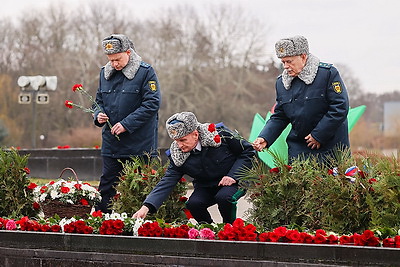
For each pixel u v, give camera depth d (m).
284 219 7.54
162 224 7.39
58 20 63.56
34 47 63.31
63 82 61.56
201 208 8.39
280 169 7.66
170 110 60.19
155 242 6.83
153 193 8.09
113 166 9.61
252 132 12.94
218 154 8.21
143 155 9.55
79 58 62.28
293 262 6.25
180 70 60.47
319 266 6.14
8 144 61.41
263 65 62.25
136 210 8.67
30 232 7.47
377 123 72.06
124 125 9.34
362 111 11.41
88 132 60.34
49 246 7.36
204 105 60.44
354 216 7.12
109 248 7.05
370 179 7.11
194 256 6.65
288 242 6.47
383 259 5.95
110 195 9.65
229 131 8.30
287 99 8.34
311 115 8.20
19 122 61.94
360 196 7.12
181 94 60.44
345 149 7.82
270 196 7.59
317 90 8.16
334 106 8.07
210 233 6.91
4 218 8.90
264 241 6.53
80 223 7.39
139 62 9.62
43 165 21.78
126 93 9.55
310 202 7.35
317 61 8.25
